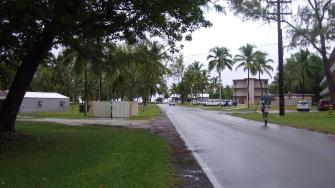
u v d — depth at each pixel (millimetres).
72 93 103000
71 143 16250
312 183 9094
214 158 13195
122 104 43344
